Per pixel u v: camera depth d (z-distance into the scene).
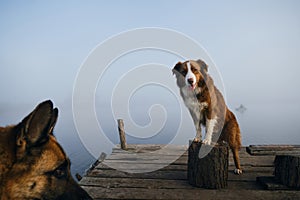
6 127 0.98
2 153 0.89
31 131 0.93
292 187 1.72
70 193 1.06
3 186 0.89
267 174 2.06
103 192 1.75
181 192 1.73
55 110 1.04
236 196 1.65
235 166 2.12
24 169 0.93
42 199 0.98
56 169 1.01
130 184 1.89
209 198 1.63
